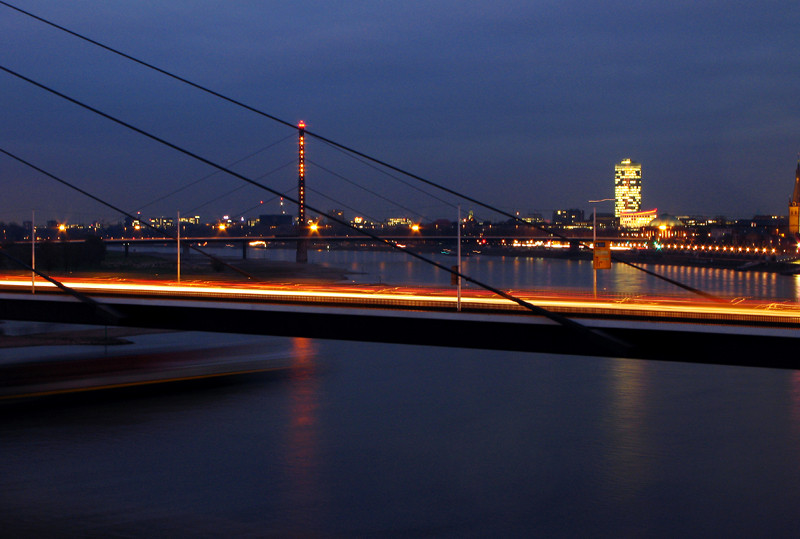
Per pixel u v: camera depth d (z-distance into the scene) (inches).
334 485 1457.9
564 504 1382.9
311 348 2711.6
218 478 1472.7
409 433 1782.7
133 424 1707.7
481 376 2423.7
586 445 1713.8
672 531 1283.2
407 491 1433.3
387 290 2635.3
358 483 1465.3
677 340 1581.0
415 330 1840.6
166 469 1508.4
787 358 1497.3
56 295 2401.6
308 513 1334.9
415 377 2378.2
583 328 1649.9
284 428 1775.3
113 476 1470.2
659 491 1445.6
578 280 6323.8
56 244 6609.3
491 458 1619.1
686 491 1444.4
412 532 1267.2
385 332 1872.5
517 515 1334.9
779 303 2039.9
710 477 1513.3
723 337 1544.0
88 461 1531.7
